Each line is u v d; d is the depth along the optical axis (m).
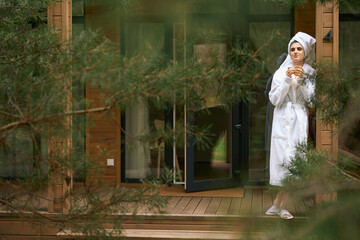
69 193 2.19
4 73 2.24
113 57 1.39
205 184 5.91
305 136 4.30
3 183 2.12
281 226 0.61
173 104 1.73
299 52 4.27
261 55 0.91
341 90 1.57
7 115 1.91
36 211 2.29
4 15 2.84
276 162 4.32
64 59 2.30
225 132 6.04
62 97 1.66
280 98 4.30
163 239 4.34
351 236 0.45
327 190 0.71
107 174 6.29
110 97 1.66
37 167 2.07
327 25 4.37
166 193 5.76
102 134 6.22
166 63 1.52
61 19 4.48
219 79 1.47
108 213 2.18
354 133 1.21
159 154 6.37
